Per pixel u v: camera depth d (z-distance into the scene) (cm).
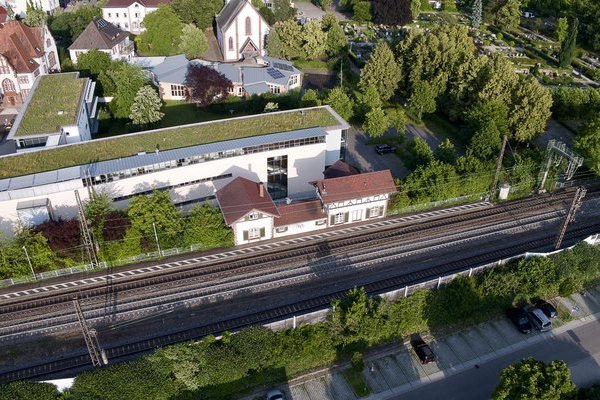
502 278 6266
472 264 6844
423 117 10744
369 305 5731
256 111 10544
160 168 7181
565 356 5762
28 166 6856
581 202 8188
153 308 6081
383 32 16138
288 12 15712
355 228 7506
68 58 12550
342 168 7850
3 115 10494
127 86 9919
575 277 6512
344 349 5659
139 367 5016
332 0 19612
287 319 5562
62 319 5916
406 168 8856
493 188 8019
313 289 6406
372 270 6725
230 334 5372
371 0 17662
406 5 15675
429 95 10112
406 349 5809
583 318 6281
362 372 5519
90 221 6450
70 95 8956
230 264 6756
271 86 11338
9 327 5803
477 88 10012
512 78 9456
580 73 13325
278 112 8400
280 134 7788
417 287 6112
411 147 8944
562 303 6475
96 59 10956
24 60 10631
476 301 6216
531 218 7806
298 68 13288
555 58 13962
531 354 5791
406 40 11288
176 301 6181
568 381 4484
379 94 10825
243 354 5203
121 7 14812
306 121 8206
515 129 9200
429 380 5475
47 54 11425
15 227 6675
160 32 13150
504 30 16100
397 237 7331
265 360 5378
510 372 4662
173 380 5075
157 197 6662
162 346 5597
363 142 9775
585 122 9062
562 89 10688
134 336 5731
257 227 7056
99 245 6519
